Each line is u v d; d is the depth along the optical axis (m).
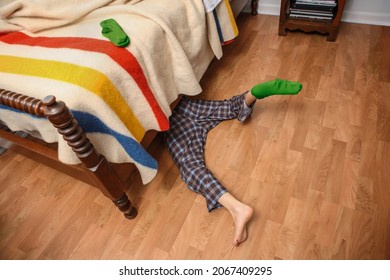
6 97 0.71
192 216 1.07
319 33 1.78
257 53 1.71
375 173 1.11
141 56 0.92
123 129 0.81
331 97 1.40
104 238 1.05
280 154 1.21
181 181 1.17
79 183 1.23
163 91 1.02
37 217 1.13
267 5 1.97
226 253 0.97
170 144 1.19
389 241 0.94
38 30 1.01
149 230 1.05
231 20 1.38
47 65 0.81
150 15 0.99
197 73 1.30
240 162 1.20
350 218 1.00
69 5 1.05
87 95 0.74
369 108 1.33
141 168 0.90
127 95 0.86
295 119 1.32
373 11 1.75
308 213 1.03
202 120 1.28
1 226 1.11
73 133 0.68
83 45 0.87
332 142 1.22
